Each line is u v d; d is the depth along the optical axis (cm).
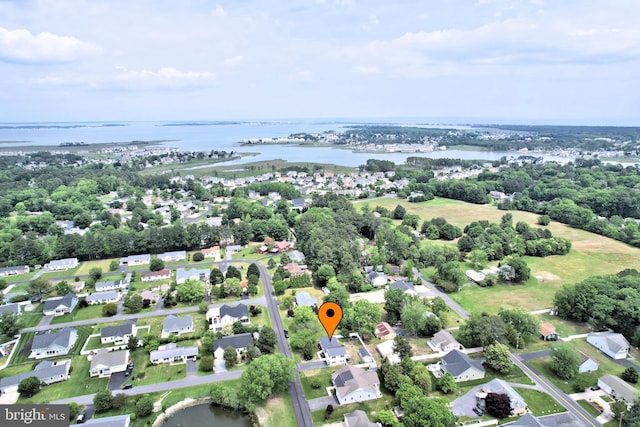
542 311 12094
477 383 8788
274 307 12469
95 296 12800
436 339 10156
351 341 10519
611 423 7600
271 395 8494
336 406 8144
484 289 13738
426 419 7056
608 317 10644
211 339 10050
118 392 8569
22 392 8538
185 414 8094
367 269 15175
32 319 11762
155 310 12319
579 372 9131
